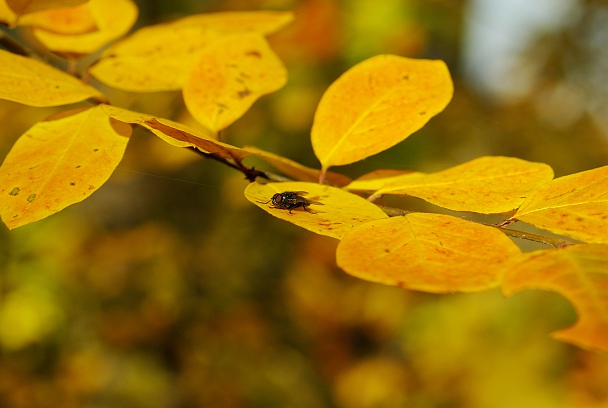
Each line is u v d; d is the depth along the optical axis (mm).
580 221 299
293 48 756
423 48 929
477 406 826
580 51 1074
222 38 351
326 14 766
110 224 956
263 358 929
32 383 847
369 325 933
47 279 865
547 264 280
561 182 307
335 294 941
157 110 595
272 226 981
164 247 940
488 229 291
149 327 918
